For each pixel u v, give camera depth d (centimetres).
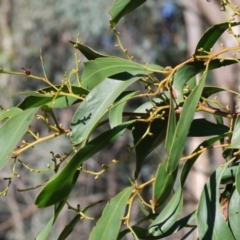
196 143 559
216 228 136
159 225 140
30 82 824
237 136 136
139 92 144
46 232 141
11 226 770
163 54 883
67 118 822
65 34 849
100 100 137
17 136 133
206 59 142
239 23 147
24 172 738
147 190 511
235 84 409
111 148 805
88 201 771
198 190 543
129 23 891
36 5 843
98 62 143
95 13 800
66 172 132
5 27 820
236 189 133
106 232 140
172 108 132
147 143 147
